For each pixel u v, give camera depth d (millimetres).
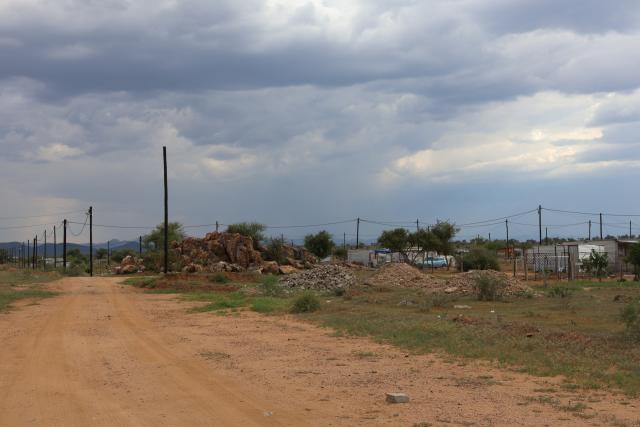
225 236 72625
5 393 11320
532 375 12773
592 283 49562
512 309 28219
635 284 47188
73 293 42312
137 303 34125
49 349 16844
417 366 14000
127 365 14266
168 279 50500
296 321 24094
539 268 69500
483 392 11172
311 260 81875
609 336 17453
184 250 74812
